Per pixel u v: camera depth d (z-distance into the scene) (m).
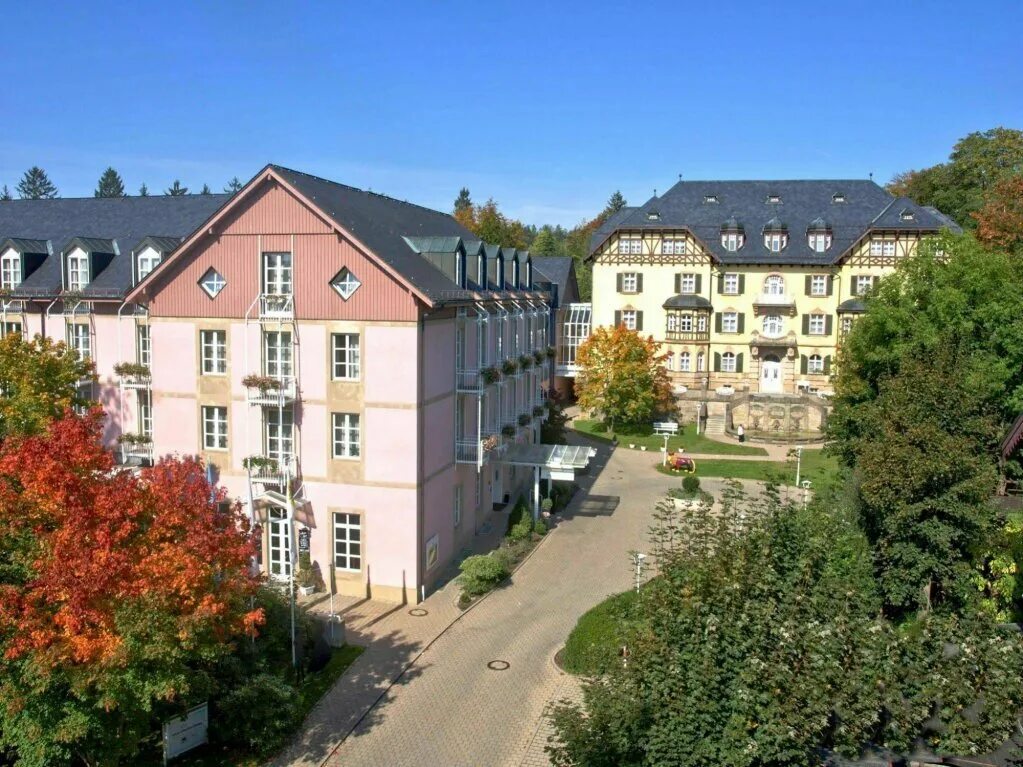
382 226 35.22
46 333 40.78
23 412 30.86
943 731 16.06
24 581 18.38
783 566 18.98
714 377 74.12
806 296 71.56
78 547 17.55
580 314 76.00
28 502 18.25
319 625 27.44
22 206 48.22
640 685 16.47
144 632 17.45
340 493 32.00
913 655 16.25
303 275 31.48
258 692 22.12
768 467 54.59
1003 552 24.78
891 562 24.78
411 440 31.09
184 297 33.00
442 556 34.53
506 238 106.38
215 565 19.53
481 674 26.28
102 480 19.23
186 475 20.98
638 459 58.16
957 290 38.00
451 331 34.47
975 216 55.72
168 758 21.25
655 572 33.81
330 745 22.38
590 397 66.44
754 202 76.19
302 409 32.00
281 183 30.95
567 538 40.06
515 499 45.41
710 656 16.06
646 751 15.86
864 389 39.47
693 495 43.53
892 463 24.30
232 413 32.97
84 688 16.88
